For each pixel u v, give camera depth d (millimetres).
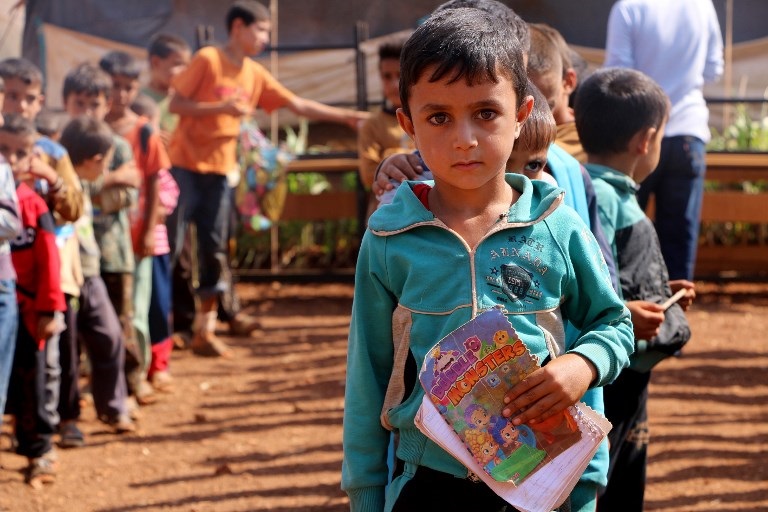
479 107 2352
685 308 3906
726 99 10180
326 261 11055
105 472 5609
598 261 2574
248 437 6180
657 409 6555
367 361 2643
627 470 3848
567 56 3971
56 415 5453
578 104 3844
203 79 7988
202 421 6465
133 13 12844
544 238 2521
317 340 8547
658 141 3828
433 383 2404
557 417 2404
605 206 3590
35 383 5301
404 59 2416
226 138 8031
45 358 5359
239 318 8703
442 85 2336
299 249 11102
